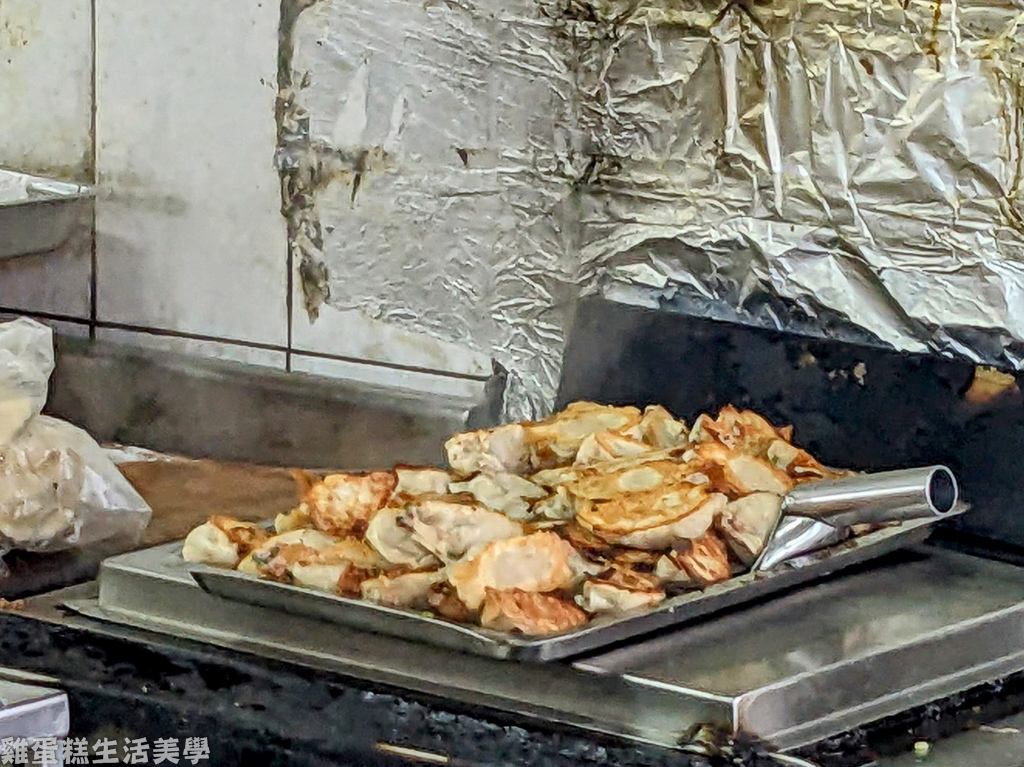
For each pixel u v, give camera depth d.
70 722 1.38
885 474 1.48
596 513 1.45
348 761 1.28
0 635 1.46
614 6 1.90
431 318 2.10
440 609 1.38
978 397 1.69
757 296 1.86
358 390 2.13
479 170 2.03
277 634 1.42
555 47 1.95
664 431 1.67
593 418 1.68
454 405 2.08
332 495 1.50
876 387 1.75
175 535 1.83
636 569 1.45
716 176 1.86
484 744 1.27
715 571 1.43
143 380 2.28
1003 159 1.67
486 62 2.00
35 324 1.77
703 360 1.86
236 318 2.25
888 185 1.74
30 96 2.36
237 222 2.22
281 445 2.19
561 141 1.97
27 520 1.69
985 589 1.52
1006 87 1.66
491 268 2.04
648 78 1.89
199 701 1.34
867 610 1.45
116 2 2.27
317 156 2.14
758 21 1.80
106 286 2.34
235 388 2.21
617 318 1.93
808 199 1.80
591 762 1.24
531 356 2.04
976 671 1.42
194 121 2.23
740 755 1.24
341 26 2.09
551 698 1.31
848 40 1.74
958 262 1.72
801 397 1.80
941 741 1.31
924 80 1.70
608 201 1.95
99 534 1.75
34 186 2.33
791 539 1.48
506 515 1.48
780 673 1.30
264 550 1.45
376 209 2.11
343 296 2.15
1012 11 1.64
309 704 1.33
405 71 2.06
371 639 1.38
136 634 1.45
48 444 1.72
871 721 1.32
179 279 2.28
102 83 2.30
